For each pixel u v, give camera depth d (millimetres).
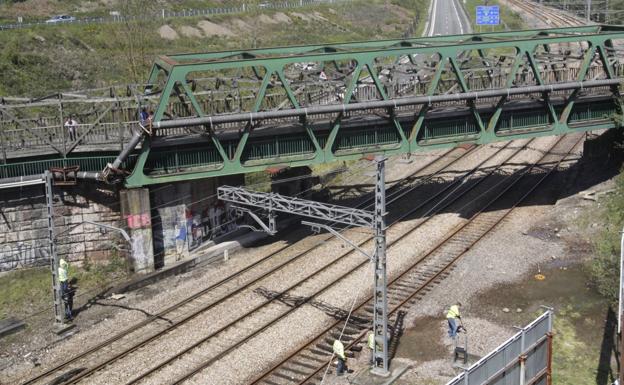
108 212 33125
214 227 36812
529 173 47219
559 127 39781
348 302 30031
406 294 30656
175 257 34812
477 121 37688
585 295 30359
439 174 47625
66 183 31375
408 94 40188
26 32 59688
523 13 119000
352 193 44125
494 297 30422
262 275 32656
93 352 26406
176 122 31203
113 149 32406
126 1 67375
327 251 35531
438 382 23953
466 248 35312
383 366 24516
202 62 31125
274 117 32688
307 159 35094
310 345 26562
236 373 24719
